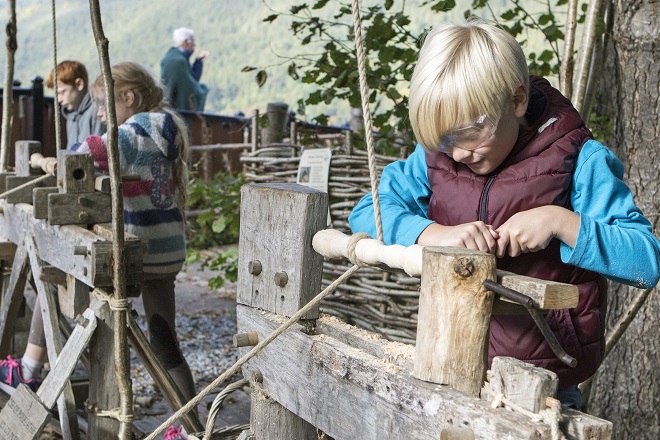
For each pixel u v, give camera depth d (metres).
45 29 48.34
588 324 2.01
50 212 3.25
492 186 2.00
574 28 3.18
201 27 47.16
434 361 1.73
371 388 1.90
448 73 1.84
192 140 10.80
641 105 3.42
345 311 4.49
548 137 1.97
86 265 3.00
